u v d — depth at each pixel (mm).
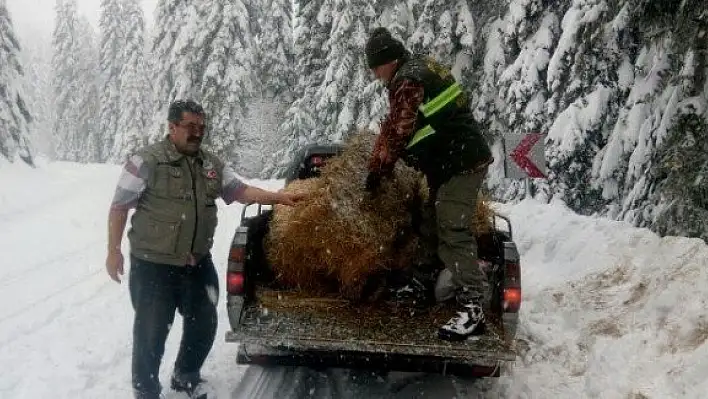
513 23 14430
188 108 3717
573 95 12727
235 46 25859
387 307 4254
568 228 8031
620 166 11438
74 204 14453
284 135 24875
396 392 4375
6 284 7348
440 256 3953
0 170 20156
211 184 3943
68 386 4449
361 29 20062
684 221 7512
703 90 7730
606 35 11266
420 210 4344
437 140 3844
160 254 3723
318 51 23172
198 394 4180
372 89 19516
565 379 4520
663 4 8117
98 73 47531
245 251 4027
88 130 49000
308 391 4375
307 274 4336
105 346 5273
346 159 4543
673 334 4297
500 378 4594
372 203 4242
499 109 15938
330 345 3643
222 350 5129
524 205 9750
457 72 16609
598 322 5172
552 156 12461
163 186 3717
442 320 4066
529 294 6355
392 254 4301
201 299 4070
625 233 6973
